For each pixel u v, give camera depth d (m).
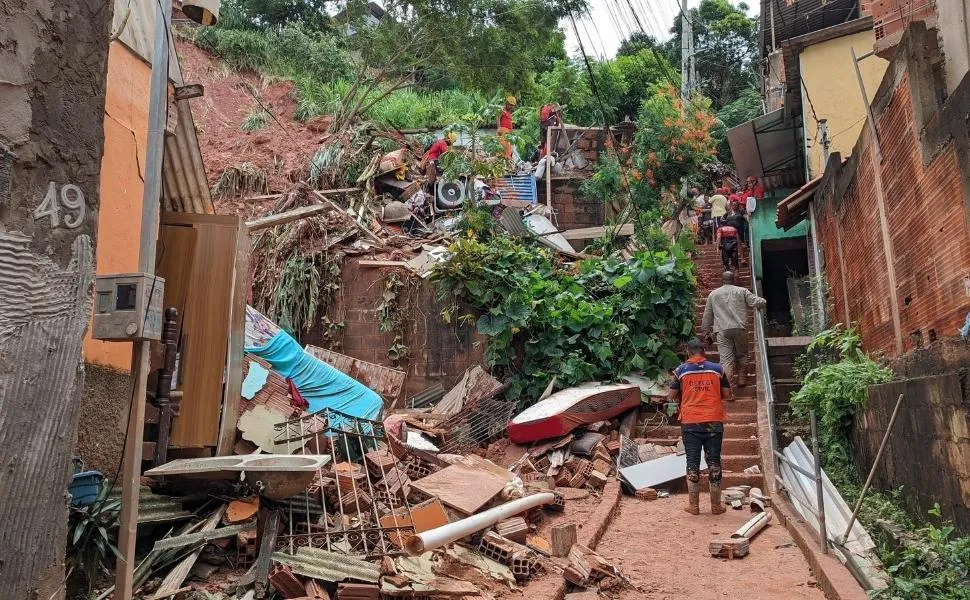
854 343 9.38
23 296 3.04
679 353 11.66
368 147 17.06
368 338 12.09
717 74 35.72
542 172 18.08
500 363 11.41
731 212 17.19
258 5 27.89
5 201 2.96
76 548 4.65
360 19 20.41
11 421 2.96
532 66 20.02
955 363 5.80
